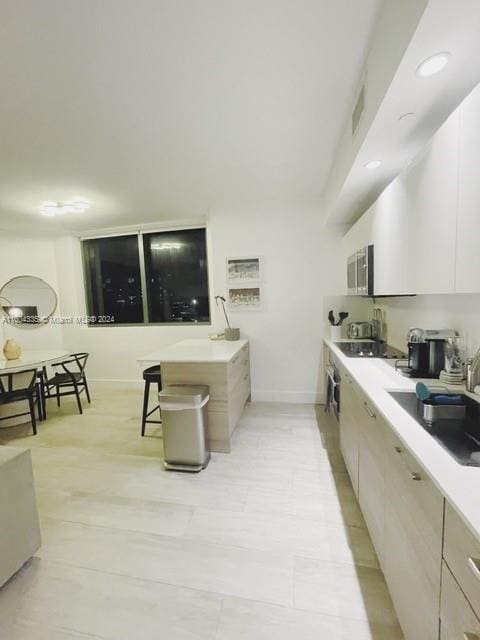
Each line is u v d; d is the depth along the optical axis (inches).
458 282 45.5
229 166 106.3
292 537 68.1
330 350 124.7
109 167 103.7
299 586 56.6
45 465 101.2
